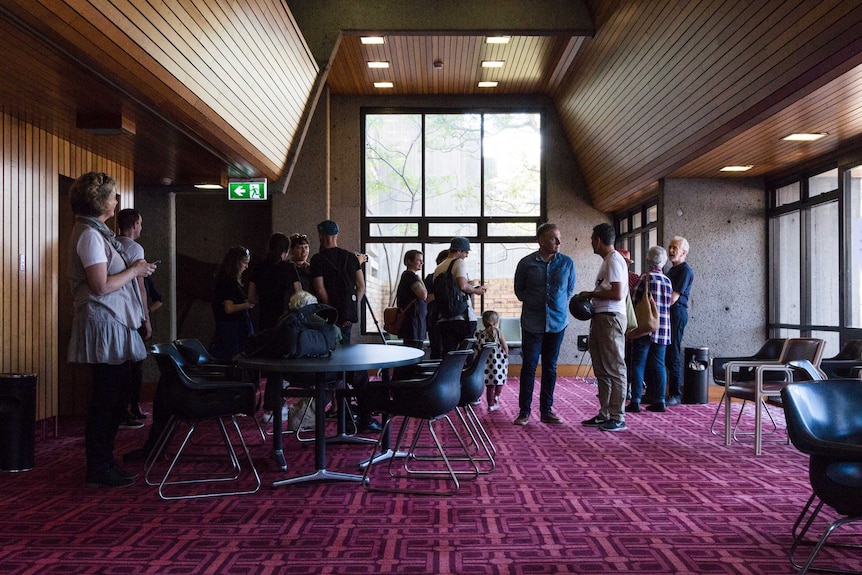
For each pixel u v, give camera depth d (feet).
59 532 11.18
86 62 13.74
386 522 11.69
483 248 39.58
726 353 29.37
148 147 22.06
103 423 14.16
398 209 39.52
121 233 18.11
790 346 18.49
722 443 18.58
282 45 22.02
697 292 29.37
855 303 23.50
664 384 24.48
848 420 9.04
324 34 28.25
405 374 16.49
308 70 25.95
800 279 26.94
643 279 24.16
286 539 10.81
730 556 10.03
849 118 19.83
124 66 14.29
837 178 24.56
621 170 31.99
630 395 25.62
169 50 15.12
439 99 39.32
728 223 29.45
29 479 14.87
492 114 39.58
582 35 27.09
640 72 23.82
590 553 10.16
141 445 18.62
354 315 19.31
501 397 28.60
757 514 12.14
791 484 14.25
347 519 11.86
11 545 10.55
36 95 16.57
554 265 21.31
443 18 27.96
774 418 23.11
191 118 18.39
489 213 39.58
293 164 28.68
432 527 11.41
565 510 12.37
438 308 22.93
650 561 9.84
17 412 15.70
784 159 25.59
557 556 10.04
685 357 27.17
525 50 30.96
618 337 20.65
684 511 12.32
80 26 12.21
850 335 23.53
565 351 38.73
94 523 11.66
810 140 22.54
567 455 17.02
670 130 24.40
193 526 11.50
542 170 39.55
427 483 14.33
